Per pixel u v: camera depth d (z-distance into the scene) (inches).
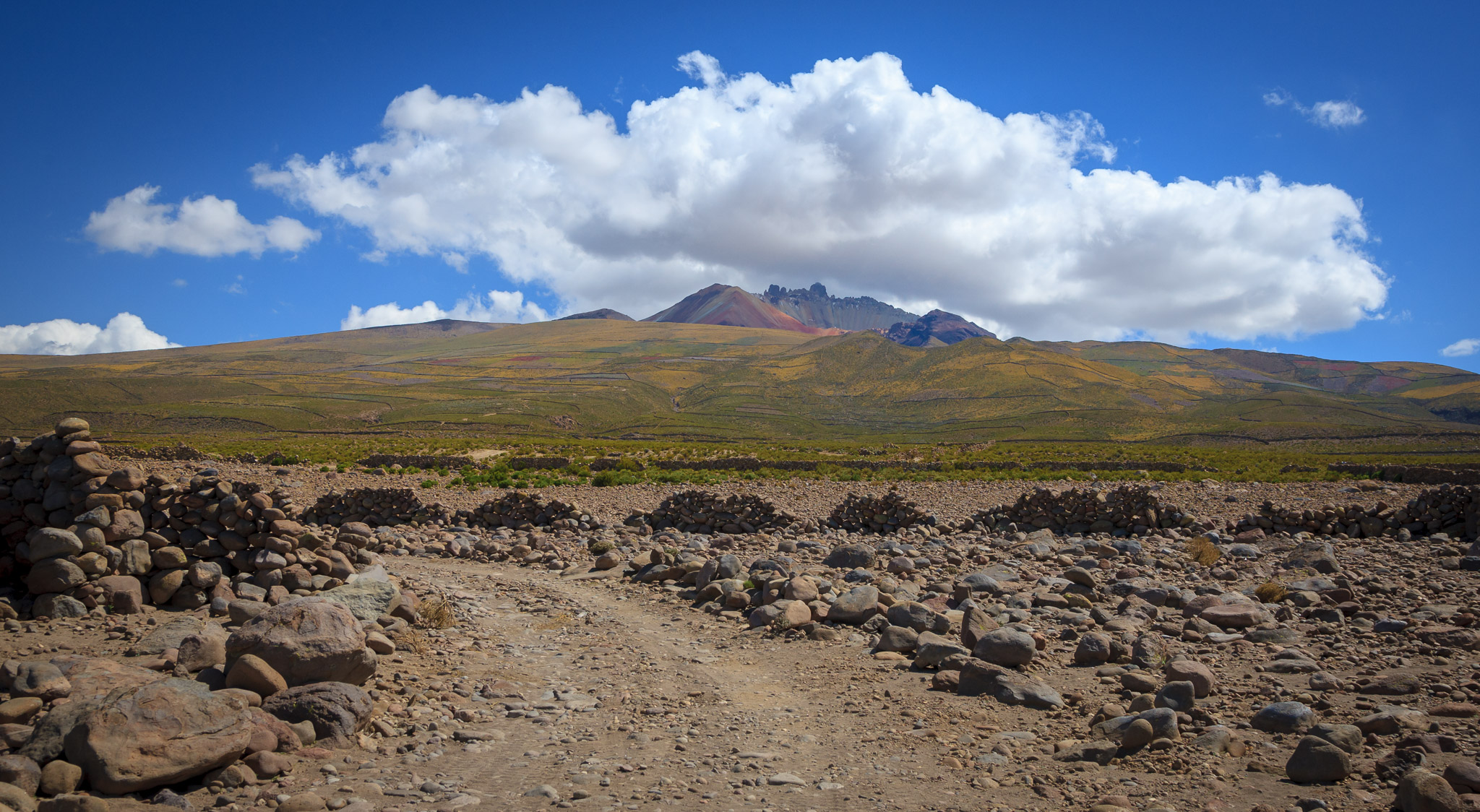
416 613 485.4
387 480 1972.2
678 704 369.7
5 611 424.8
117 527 474.3
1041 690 350.6
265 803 238.1
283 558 522.9
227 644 324.8
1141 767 269.3
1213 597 516.4
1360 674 361.1
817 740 318.3
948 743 306.2
